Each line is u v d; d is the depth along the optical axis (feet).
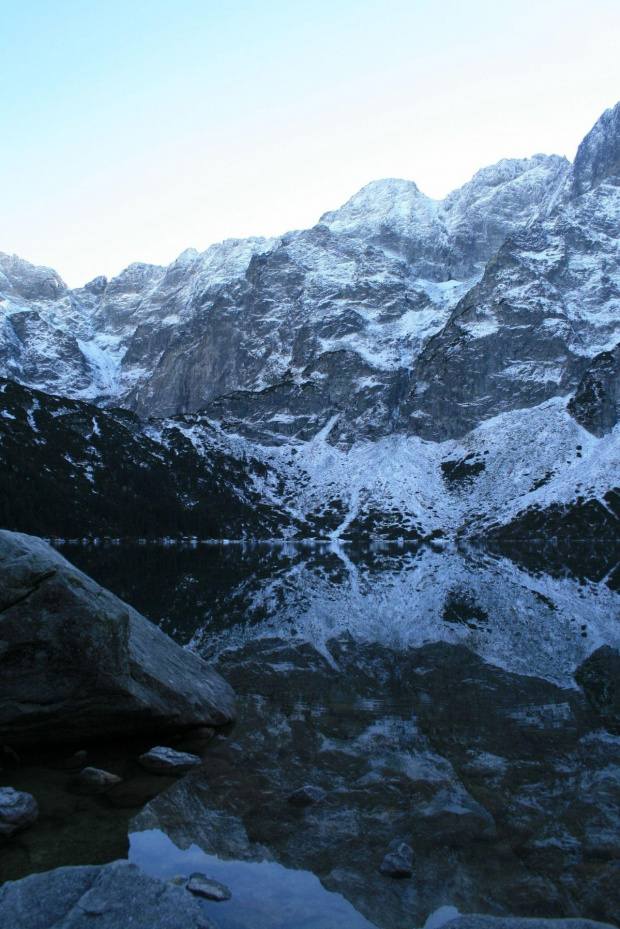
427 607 160.15
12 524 496.64
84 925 27.02
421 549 571.69
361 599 178.81
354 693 74.49
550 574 279.08
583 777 47.85
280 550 547.90
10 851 36.70
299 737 58.18
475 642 110.93
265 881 34.14
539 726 60.90
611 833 39.01
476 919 28.91
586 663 93.25
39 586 54.08
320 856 36.78
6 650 52.60
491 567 327.88
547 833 39.14
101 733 56.03
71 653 53.67
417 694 74.28
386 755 53.06
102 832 39.47
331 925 30.17
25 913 27.61
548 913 31.32
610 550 531.09
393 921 30.60
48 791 46.09
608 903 31.86
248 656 97.04
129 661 58.75
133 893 28.99
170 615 139.64
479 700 71.36
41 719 53.11
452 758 52.39
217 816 41.93
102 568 271.08
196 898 31.27
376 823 40.70
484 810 42.32
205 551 493.36
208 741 57.16
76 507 587.27
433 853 36.96
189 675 67.15
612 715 64.90
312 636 115.75
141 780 48.24
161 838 38.78
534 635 118.52
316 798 44.39
